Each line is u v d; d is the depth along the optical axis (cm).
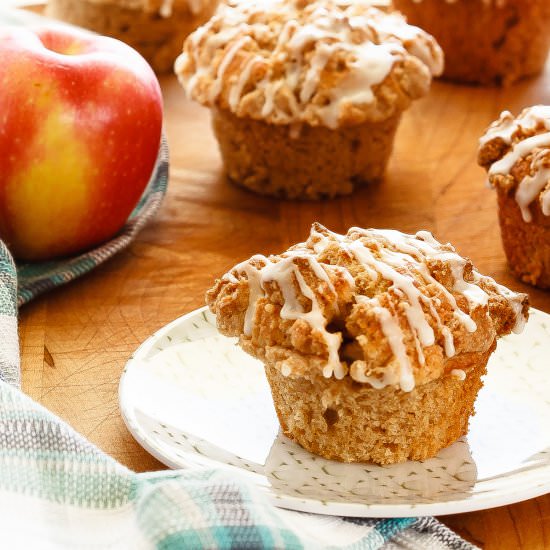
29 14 68
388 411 44
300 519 43
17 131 52
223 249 56
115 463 43
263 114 57
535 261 53
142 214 57
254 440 45
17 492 42
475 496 43
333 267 45
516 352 49
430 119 66
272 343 45
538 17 67
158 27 69
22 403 43
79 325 52
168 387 47
